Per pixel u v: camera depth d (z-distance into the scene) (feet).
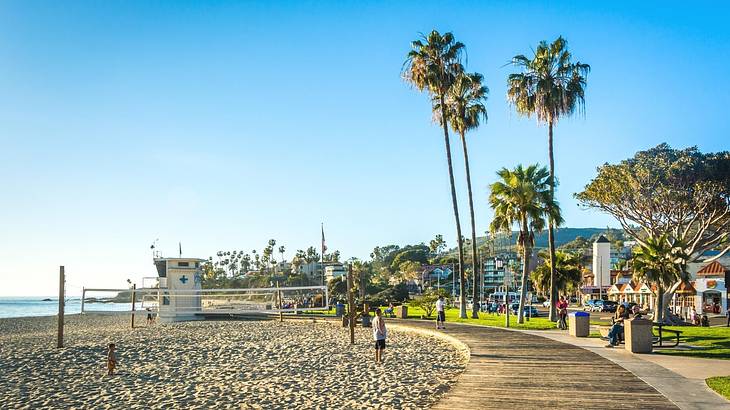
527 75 137.39
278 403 45.80
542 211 127.54
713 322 141.08
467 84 157.48
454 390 42.52
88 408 46.19
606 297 307.17
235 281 615.57
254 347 88.74
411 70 151.64
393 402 43.96
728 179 117.08
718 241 125.29
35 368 69.51
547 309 240.32
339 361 70.85
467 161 158.61
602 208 133.08
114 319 208.44
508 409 36.29
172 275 155.74
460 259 148.77
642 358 58.95
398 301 244.63
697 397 39.06
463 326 112.06
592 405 36.96
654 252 104.83
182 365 69.92
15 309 469.16
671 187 121.39
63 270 93.25
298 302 219.61
